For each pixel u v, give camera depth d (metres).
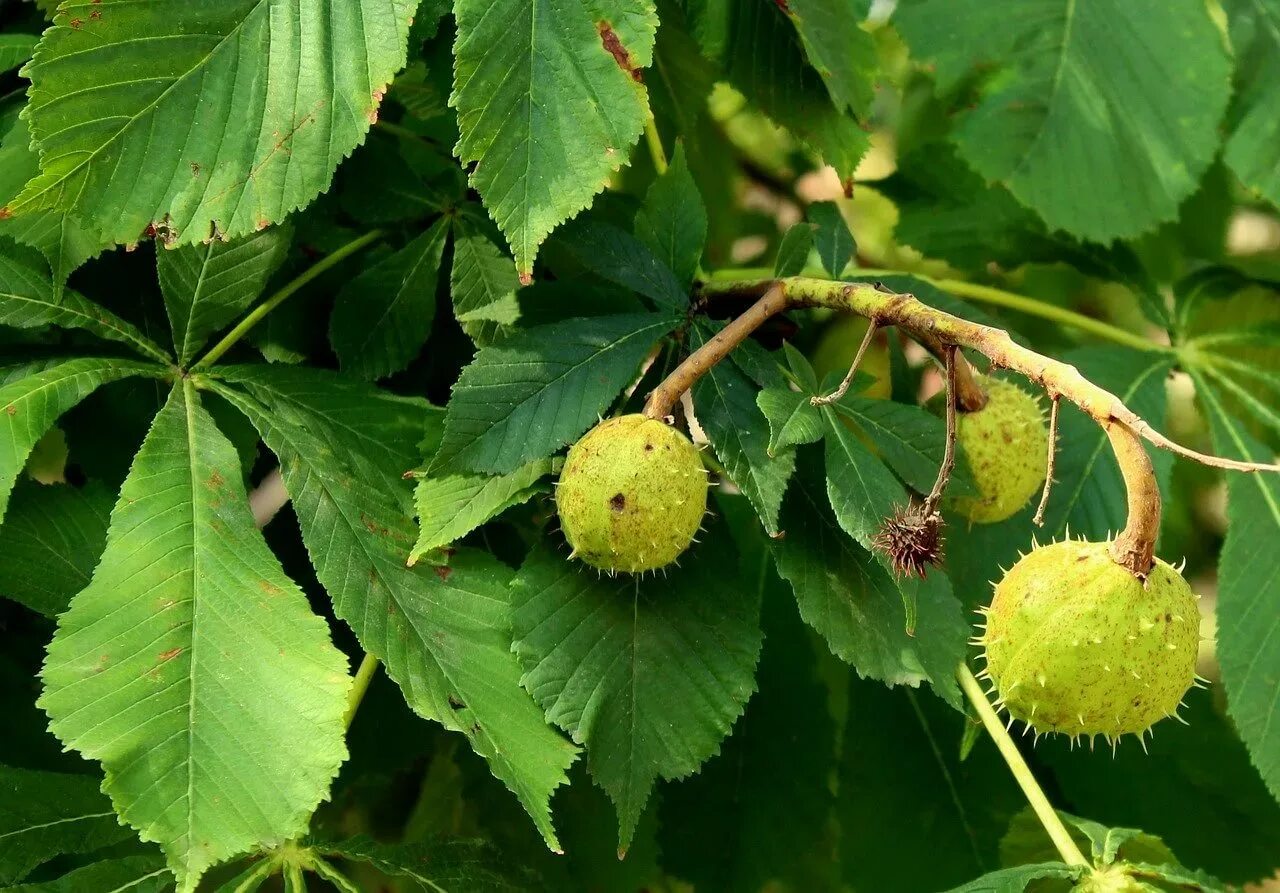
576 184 1.17
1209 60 1.32
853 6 1.27
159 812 1.13
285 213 1.18
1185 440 1.50
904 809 1.33
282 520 1.26
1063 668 1.15
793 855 1.31
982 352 1.14
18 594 1.18
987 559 1.30
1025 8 1.32
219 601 1.16
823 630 1.19
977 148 1.32
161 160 1.17
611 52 1.17
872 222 1.59
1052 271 1.47
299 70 1.18
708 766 1.31
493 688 1.17
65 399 1.19
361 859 1.19
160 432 1.19
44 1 1.25
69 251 1.20
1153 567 1.15
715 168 1.48
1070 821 1.22
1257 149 1.34
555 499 1.17
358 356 1.25
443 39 1.25
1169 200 1.31
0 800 1.17
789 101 1.27
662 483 1.16
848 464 1.17
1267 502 1.32
